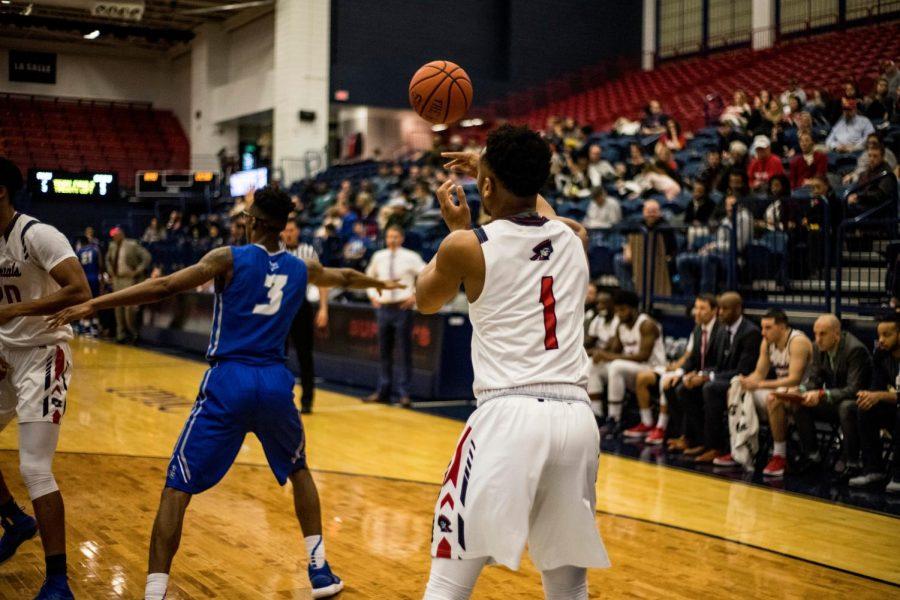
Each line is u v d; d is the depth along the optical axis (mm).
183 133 28406
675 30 24578
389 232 10078
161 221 23375
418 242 13930
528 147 2775
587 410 2750
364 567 4523
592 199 12109
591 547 2699
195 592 4109
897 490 6441
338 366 12078
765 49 21422
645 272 9914
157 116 28469
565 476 2680
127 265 16422
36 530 4527
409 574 4422
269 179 21562
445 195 3010
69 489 6047
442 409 9953
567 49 25078
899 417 6430
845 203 8320
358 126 25922
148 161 27234
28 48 26469
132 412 9359
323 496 6047
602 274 10945
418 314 10844
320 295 9461
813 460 7027
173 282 3715
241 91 25484
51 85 26875
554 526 2707
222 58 26859
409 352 10188
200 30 26875
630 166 14336
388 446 7844
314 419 9203
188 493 3713
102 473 6570
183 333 15812
